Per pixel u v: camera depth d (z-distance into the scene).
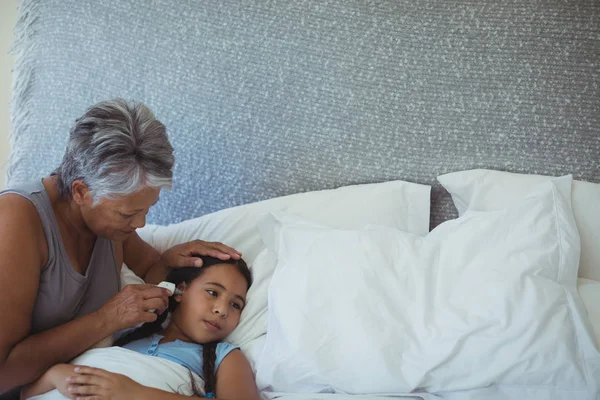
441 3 1.68
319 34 1.77
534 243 1.42
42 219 1.31
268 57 1.81
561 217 1.46
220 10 1.83
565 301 1.35
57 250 1.33
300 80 1.80
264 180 1.86
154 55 1.90
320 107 1.79
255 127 1.85
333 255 1.51
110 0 1.90
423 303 1.41
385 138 1.76
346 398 1.32
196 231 1.77
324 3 1.75
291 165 1.83
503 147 1.69
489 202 1.64
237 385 1.39
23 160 2.02
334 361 1.41
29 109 2.00
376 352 1.37
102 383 1.24
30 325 1.31
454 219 1.59
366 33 1.74
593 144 1.65
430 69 1.71
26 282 1.26
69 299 1.38
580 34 1.62
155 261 1.67
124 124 1.24
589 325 1.33
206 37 1.85
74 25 1.94
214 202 1.91
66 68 1.96
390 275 1.46
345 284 1.47
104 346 1.45
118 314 1.37
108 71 1.93
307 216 1.73
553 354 1.28
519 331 1.30
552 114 1.66
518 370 1.28
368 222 1.69
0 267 1.22
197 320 1.49
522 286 1.36
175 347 1.46
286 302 1.50
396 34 1.72
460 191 1.68
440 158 1.74
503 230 1.46
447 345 1.34
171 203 1.95
